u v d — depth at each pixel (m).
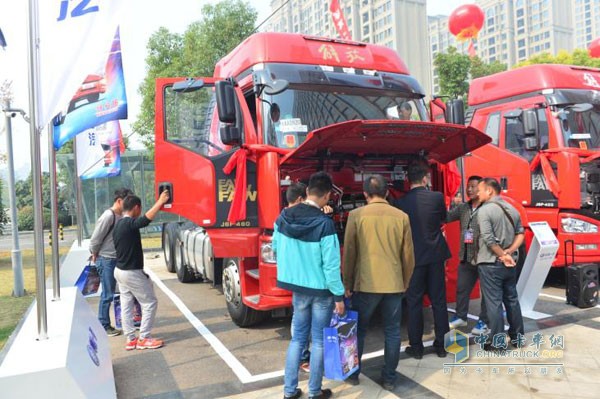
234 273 5.67
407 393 3.81
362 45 5.95
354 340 3.74
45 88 3.37
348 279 3.97
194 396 3.93
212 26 15.57
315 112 5.21
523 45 97.56
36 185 3.26
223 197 4.95
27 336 3.23
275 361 4.64
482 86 8.92
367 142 4.80
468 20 14.63
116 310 5.72
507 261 4.50
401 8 71.38
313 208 3.66
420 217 4.37
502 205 4.59
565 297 6.80
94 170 9.98
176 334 5.63
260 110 5.00
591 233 6.93
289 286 3.67
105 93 6.70
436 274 4.45
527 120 7.10
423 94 5.96
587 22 107.31
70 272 8.32
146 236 17.70
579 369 4.20
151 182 16.94
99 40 3.50
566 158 6.88
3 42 3.41
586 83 7.70
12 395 2.67
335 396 3.79
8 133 8.50
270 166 4.71
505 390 3.83
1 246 20.52
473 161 8.66
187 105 5.21
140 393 4.02
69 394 2.79
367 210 3.93
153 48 16.52
